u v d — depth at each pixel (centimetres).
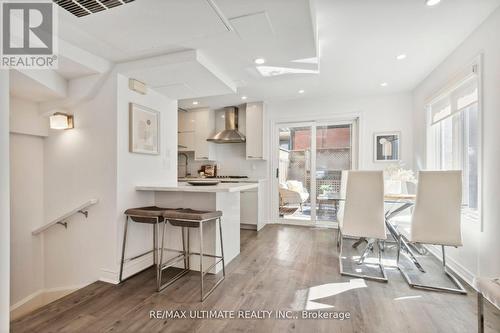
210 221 257
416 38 246
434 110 329
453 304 193
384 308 188
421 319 174
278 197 495
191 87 281
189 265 267
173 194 276
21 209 259
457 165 287
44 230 265
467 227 240
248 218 443
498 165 199
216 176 524
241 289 218
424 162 356
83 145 252
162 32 187
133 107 254
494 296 123
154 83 266
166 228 275
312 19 174
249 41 201
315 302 196
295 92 417
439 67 306
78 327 165
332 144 463
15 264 254
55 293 265
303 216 479
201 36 193
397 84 378
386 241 366
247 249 330
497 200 200
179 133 528
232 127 501
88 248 248
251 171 506
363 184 246
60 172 264
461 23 220
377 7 198
